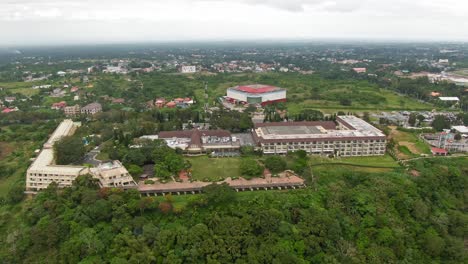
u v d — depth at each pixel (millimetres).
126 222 181625
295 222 194750
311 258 176375
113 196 191000
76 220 182250
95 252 168625
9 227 190625
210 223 183375
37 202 198375
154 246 171000
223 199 196000
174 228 181500
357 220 199375
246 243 174375
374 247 185500
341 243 184750
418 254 187750
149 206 189750
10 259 170250
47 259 167250
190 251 168000
